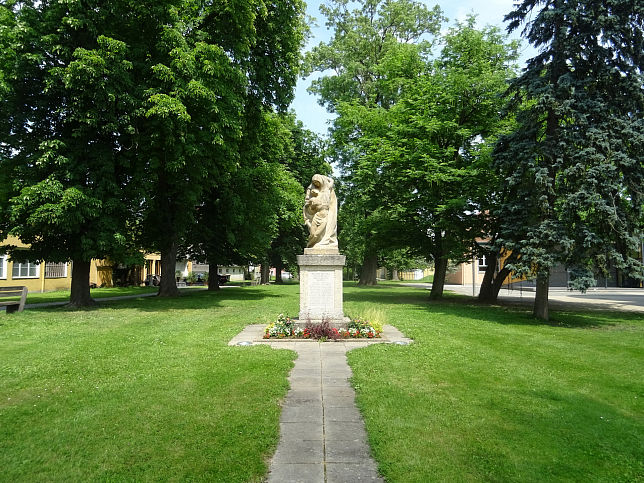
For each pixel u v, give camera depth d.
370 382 6.28
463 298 23.53
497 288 21.23
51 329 10.94
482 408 5.34
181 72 13.82
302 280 10.50
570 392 6.05
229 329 10.80
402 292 28.44
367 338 9.48
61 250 15.53
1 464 3.88
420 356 7.85
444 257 19.25
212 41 16.42
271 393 5.77
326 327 9.55
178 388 5.96
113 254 19.58
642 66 13.41
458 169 19.20
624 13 12.87
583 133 12.86
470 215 19.16
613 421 5.01
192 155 14.85
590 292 31.20
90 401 5.48
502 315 15.10
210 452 4.12
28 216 13.59
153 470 3.79
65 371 6.81
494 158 14.84
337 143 27.86
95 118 13.60
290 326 10.14
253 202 22.31
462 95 19.94
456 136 20.02
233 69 15.42
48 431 4.59
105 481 3.62
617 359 8.13
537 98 13.42
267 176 22.34
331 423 4.90
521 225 13.48
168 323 12.10
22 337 9.77
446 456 4.07
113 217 15.04
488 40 21.84
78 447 4.22
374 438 4.42
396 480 3.64
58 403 5.42
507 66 21.50
